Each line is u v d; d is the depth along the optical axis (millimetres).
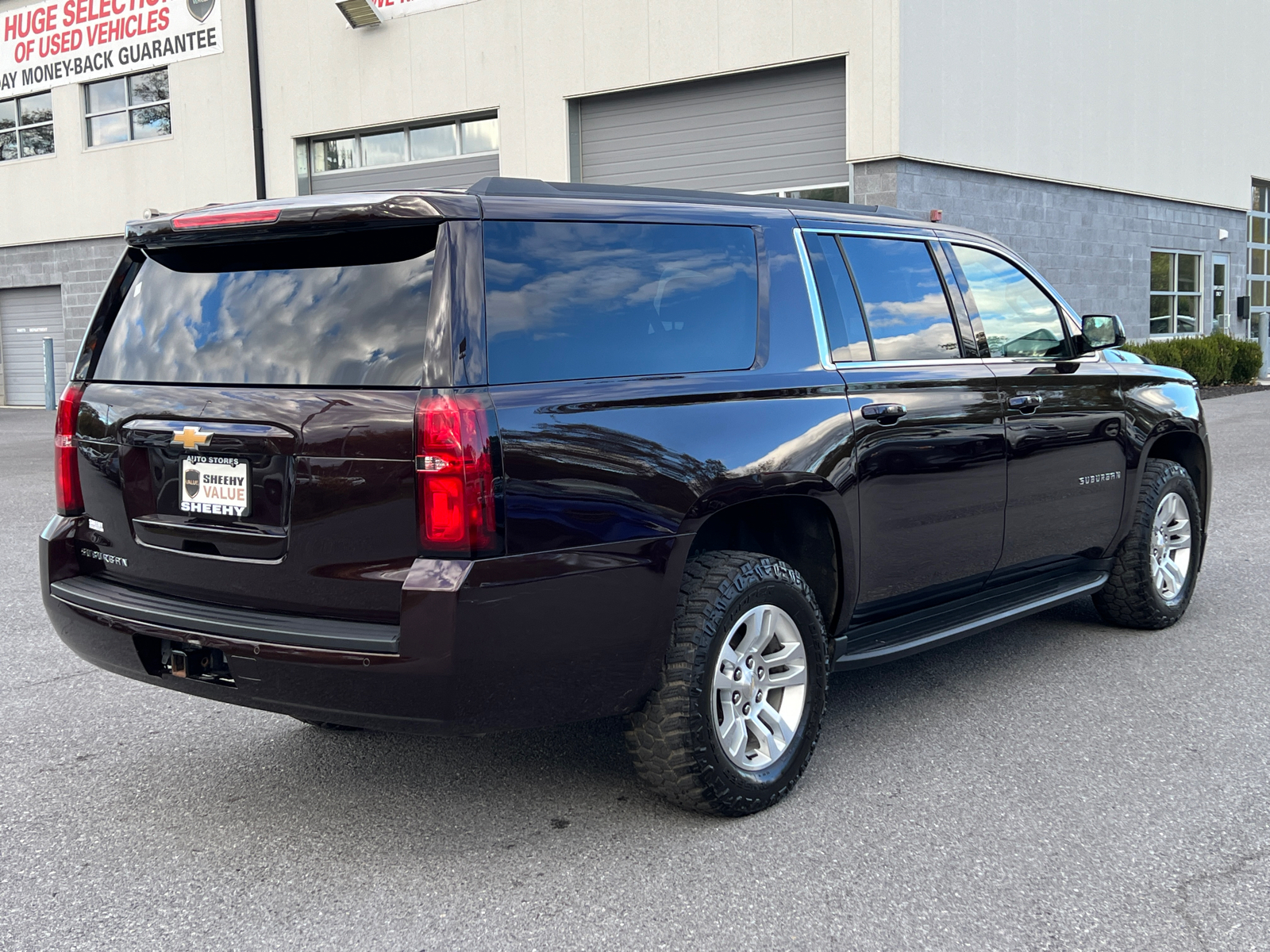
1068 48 18766
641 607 3184
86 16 23547
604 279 3299
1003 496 4461
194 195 22719
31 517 9500
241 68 21672
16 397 26422
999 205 17516
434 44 19406
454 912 2932
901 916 2871
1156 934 2766
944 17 15969
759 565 3498
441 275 2967
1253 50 24922
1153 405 5324
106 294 3623
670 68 17250
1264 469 10773
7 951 2770
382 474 2928
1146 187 21281
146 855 3301
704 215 3660
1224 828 3340
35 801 3701
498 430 2918
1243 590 6254
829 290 3963
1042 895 2963
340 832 3438
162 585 3375
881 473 3902
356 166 20984
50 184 24703
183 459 3289
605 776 3854
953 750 4008
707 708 3334
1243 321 25344
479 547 2881
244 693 3141
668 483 3232
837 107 16141
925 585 4234
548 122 18469
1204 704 4430
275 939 2818
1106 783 3686
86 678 5051
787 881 3064
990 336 4582
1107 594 5422
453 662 2873
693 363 3447
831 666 3891
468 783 3807
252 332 3230
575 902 2973
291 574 3086
